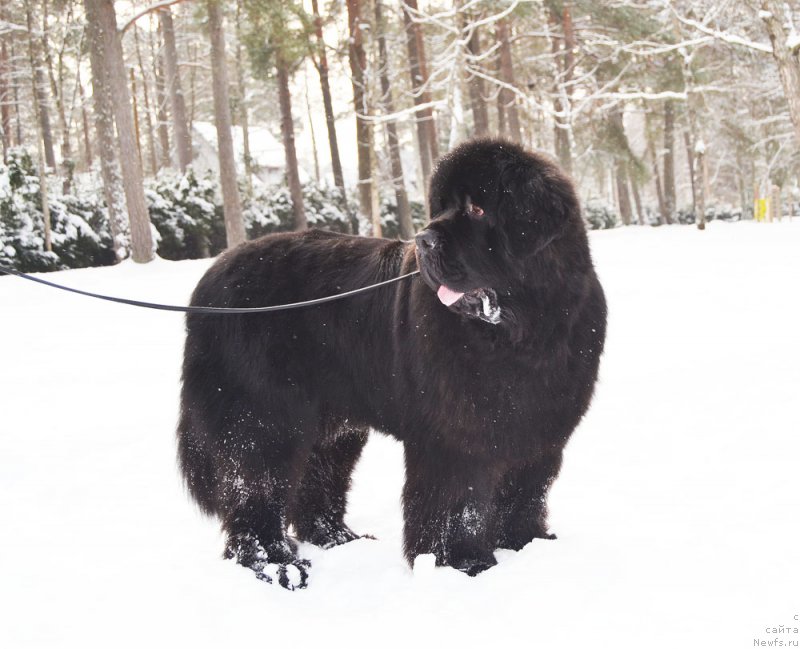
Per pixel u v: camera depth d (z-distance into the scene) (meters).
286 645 2.73
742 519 3.50
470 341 3.18
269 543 3.68
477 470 3.34
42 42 26.00
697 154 22.47
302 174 48.31
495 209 3.07
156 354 9.02
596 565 3.15
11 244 18.34
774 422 4.92
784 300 9.29
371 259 3.87
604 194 58.97
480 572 3.34
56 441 5.86
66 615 2.97
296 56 20.00
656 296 10.38
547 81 28.88
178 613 2.96
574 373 3.28
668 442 4.85
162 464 5.27
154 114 49.06
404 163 48.16
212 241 23.28
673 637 2.55
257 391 3.75
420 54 23.61
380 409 3.75
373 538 4.09
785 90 13.83
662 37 24.78
